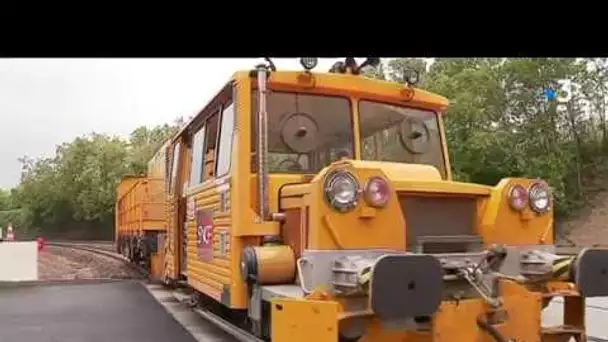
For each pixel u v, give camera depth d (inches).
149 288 628.7
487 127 994.7
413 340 210.2
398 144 285.1
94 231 2635.3
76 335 377.7
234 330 307.3
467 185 232.8
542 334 220.4
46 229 2891.2
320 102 274.4
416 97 288.7
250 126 264.5
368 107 281.3
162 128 2554.1
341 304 200.2
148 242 719.1
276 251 235.6
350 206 204.1
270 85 265.9
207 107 334.3
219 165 301.6
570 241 996.6
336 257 203.5
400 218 211.5
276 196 252.4
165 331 389.1
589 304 414.9
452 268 209.0
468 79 1011.3
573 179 1091.3
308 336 194.4
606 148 1139.3
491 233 230.8
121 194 1165.7
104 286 652.7
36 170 2942.9
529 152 1028.5
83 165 2635.3
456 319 201.2
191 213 374.0
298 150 268.1
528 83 1047.0
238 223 258.4
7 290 620.4
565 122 1095.6
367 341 204.5
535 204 237.6
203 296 420.5
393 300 183.0
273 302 205.6
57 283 689.6
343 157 273.4
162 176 587.8
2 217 3107.8
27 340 362.6
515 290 213.5
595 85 1111.0
